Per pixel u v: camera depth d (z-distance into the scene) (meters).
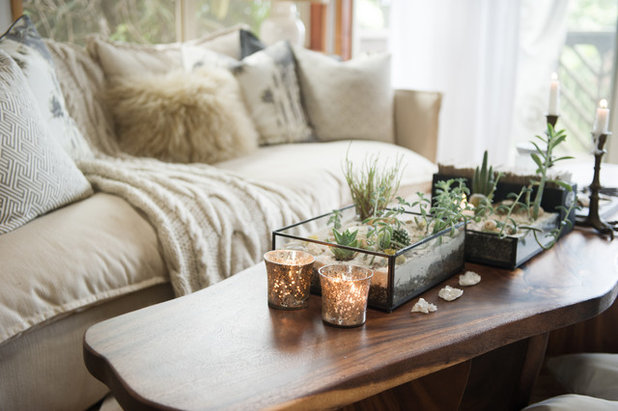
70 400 1.30
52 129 1.64
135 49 2.42
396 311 0.97
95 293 1.31
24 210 1.33
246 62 2.56
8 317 1.14
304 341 0.85
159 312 0.94
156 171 1.84
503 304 1.00
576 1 3.80
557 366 1.33
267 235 1.72
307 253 1.00
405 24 3.65
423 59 3.68
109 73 2.28
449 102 3.67
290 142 2.63
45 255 1.25
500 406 1.28
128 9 3.03
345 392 0.74
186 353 0.80
